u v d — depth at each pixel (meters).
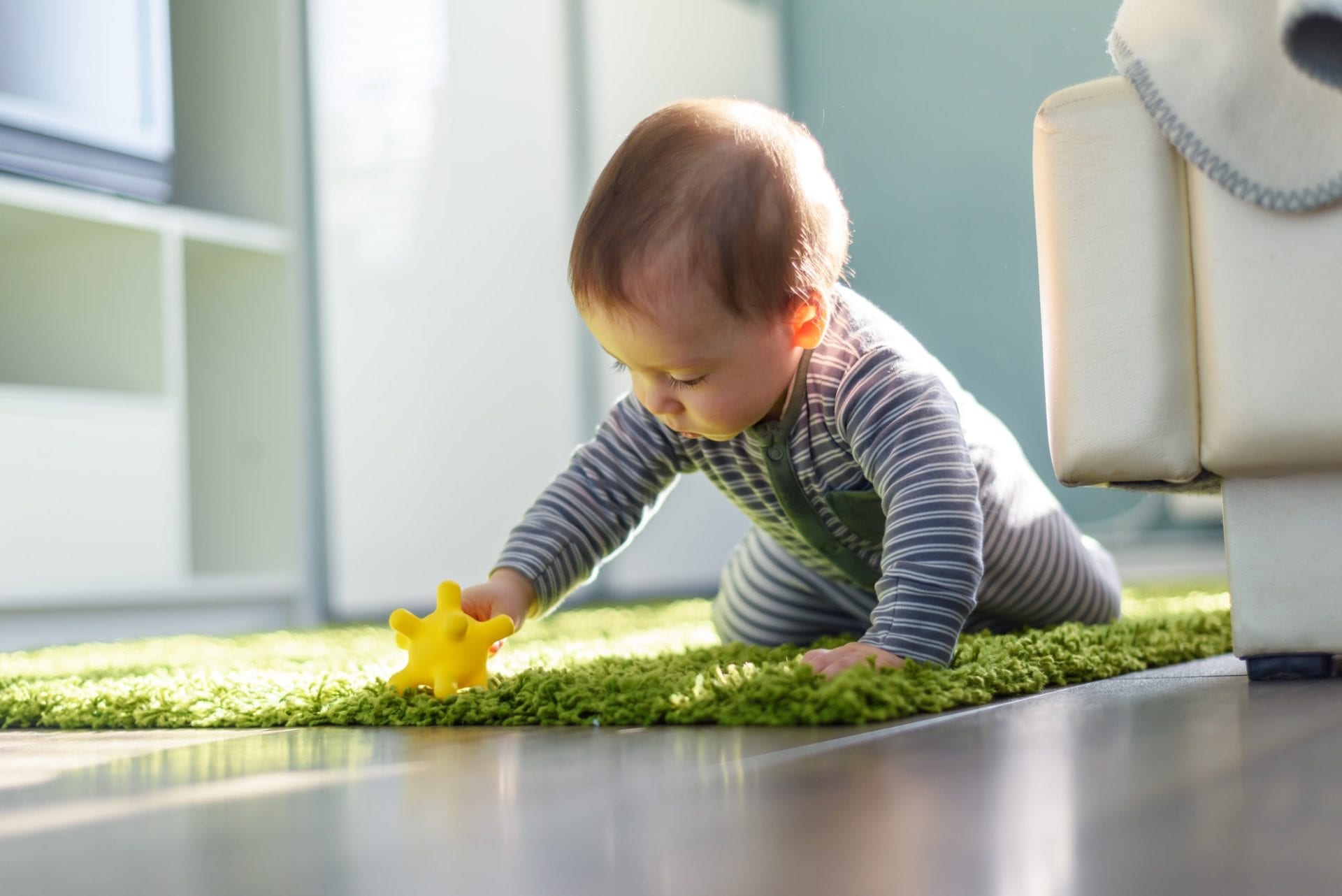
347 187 2.65
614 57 3.25
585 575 1.07
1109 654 0.98
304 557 2.49
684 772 0.57
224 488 2.56
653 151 0.89
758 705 0.73
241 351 2.55
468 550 2.86
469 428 2.86
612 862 0.41
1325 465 0.85
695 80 3.48
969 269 3.58
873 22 3.68
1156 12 0.88
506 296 2.97
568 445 3.09
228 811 0.53
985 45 3.57
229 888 0.41
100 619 2.11
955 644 0.89
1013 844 0.41
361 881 0.41
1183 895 0.35
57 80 2.06
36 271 2.28
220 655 1.50
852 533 1.06
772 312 0.89
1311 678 0.87
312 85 2.62
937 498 0.88
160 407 2.16
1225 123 0.84
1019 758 0.57
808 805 0.48
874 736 0.64
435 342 2.80
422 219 2.79
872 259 3.69
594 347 3.15
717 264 0.86
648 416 1.05
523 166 3.02
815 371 0.96
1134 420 0.88
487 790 0.55
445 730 0.79
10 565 1.92
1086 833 0.42
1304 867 0.38
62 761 0.71
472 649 0.88
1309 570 0.87
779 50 3.76
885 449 0.92
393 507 2.70
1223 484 0.89
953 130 3.61
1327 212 0.83
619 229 0.87
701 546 3.30
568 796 0.53
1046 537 1.19
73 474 2.01
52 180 2.07
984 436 1.11
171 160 2.32
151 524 2.13
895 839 0.42
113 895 0.40
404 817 0.50
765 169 0.89
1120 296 0.88
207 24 2.62
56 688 1.01
